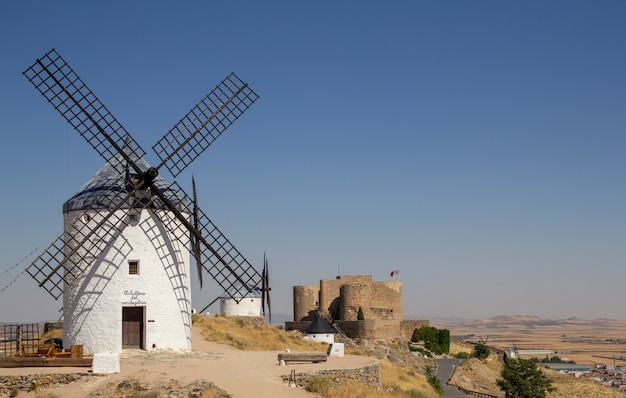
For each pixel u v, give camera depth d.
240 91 46.25
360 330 87.00
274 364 36.81
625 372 178.25
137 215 40.66
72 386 32.16
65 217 41.56
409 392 43.75
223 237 43.66
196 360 37.62
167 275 41.19
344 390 32.66
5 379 32.00
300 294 102.25
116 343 39.72
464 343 117.75
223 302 73.69
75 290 40.09
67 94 41.88
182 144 43.59
